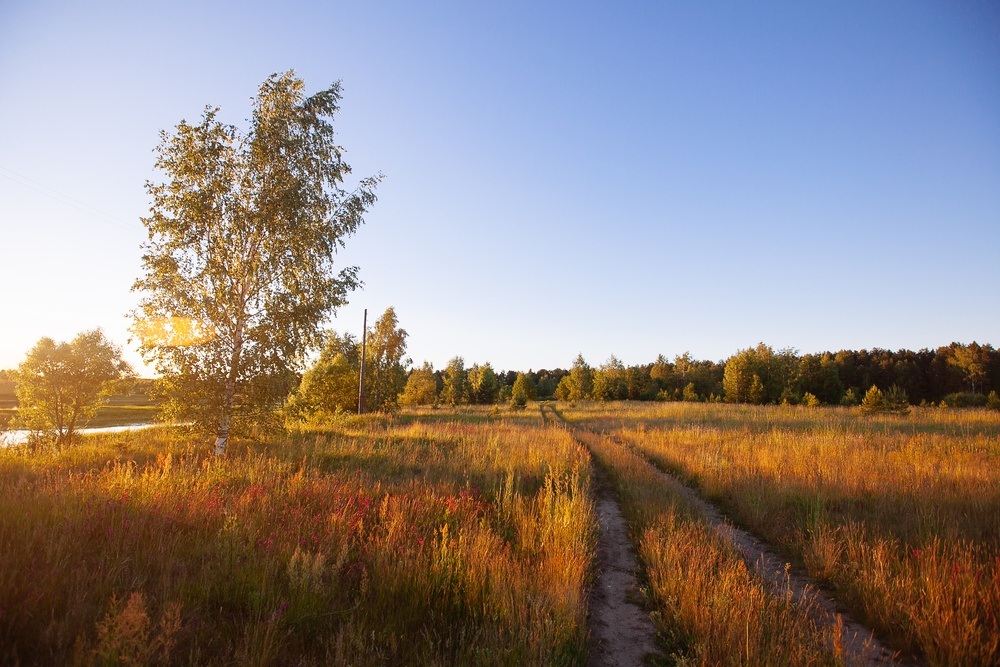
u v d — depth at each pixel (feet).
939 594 13.29
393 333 127.65
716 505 29.58
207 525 16.99
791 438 51.70
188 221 35.40
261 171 38.14
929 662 11.51
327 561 15.55
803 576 18.12
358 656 9.95
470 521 20.38
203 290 36.09
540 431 64.85
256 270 36.55
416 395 171.22
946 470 30.19
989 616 12.69
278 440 44.29
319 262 39.68
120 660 9.03
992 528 20.07
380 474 32.48
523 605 12.37
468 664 10.22
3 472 27.27
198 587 12.53
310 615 11.84
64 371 46.34
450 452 43.19
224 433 35.53
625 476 36.24
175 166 36.14
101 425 105.91
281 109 38.68
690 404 149.28
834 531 19.74
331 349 42.93
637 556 20.03
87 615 10.80
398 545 16.62
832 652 11.62
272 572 13.65
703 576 14.71
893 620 13.51
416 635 11.68
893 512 23.34
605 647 12.80
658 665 11.93
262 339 36.45
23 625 9.93
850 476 29.55
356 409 108.68
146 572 13.26
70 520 15.51
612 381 205.46
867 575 15.69
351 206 40.50
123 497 18.24
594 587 16.99
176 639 9.91
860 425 72.43
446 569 14.76
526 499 26.32
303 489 23.63
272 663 9.84
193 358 35.32
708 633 12.01
